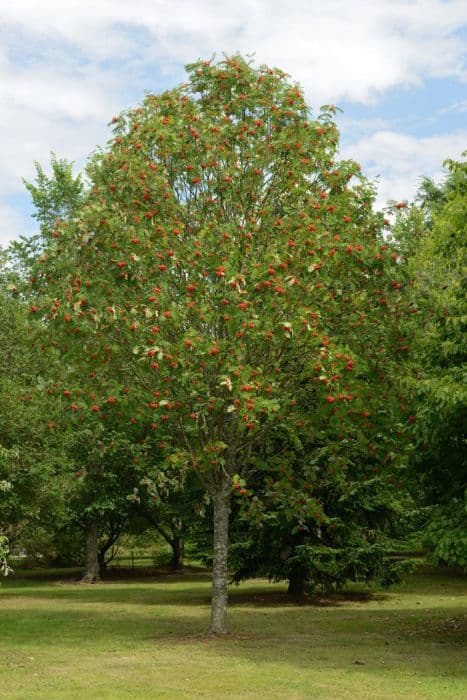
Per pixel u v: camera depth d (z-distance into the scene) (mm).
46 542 32625
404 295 13500
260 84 14578
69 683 9758
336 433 14094
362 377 15156
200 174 14062
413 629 14727
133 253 12453
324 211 13195
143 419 12875
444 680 9812
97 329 12602
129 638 13789
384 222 13766
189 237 13719
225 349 12078
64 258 13188
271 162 14297
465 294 13172
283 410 13414
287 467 14984
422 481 13562
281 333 12055
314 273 12539
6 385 19250
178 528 33719
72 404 13070
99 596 22781
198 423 13578
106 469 27906
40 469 19578
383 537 19625
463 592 22562
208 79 14977
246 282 12586
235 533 20125
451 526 11656
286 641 13297
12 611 18562
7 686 9586
